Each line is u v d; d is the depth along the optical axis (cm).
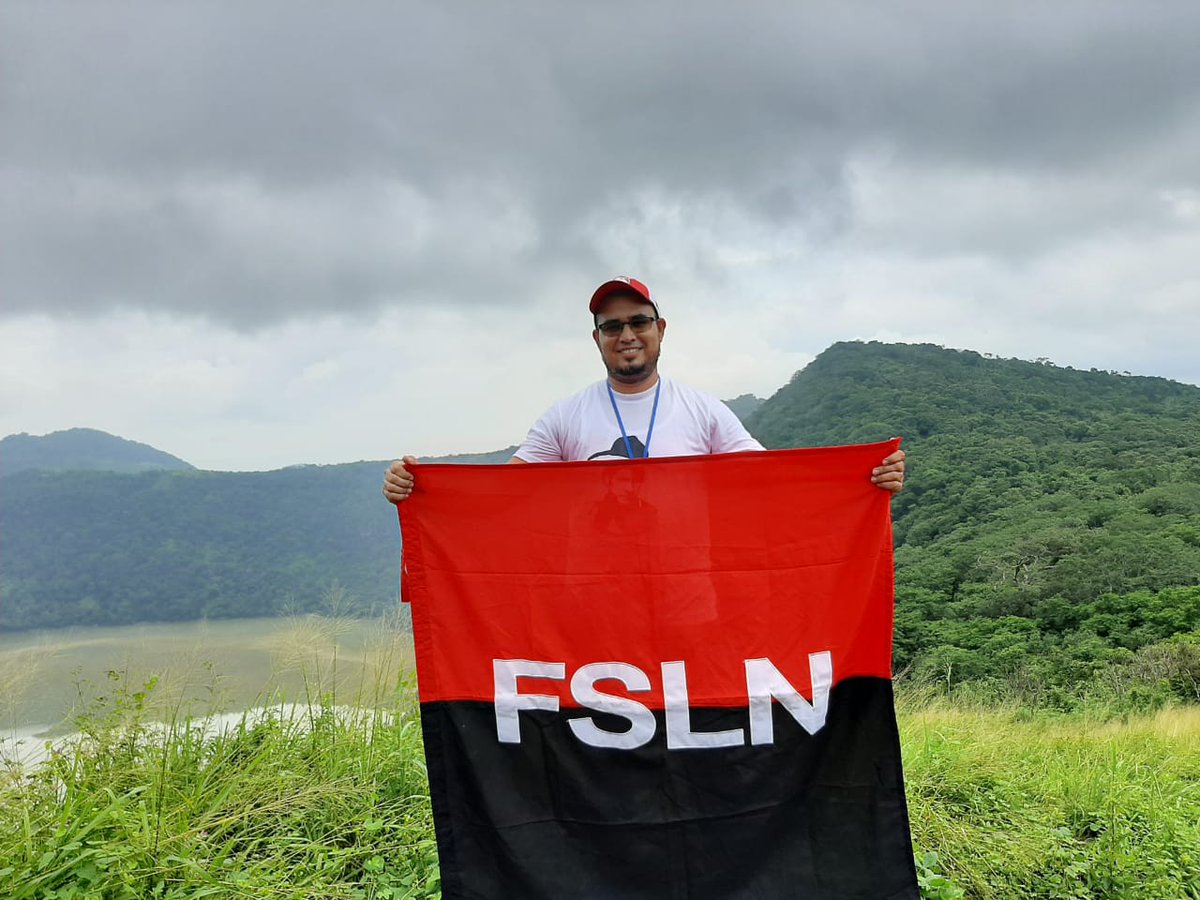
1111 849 437
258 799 405
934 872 430
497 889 272
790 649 285
